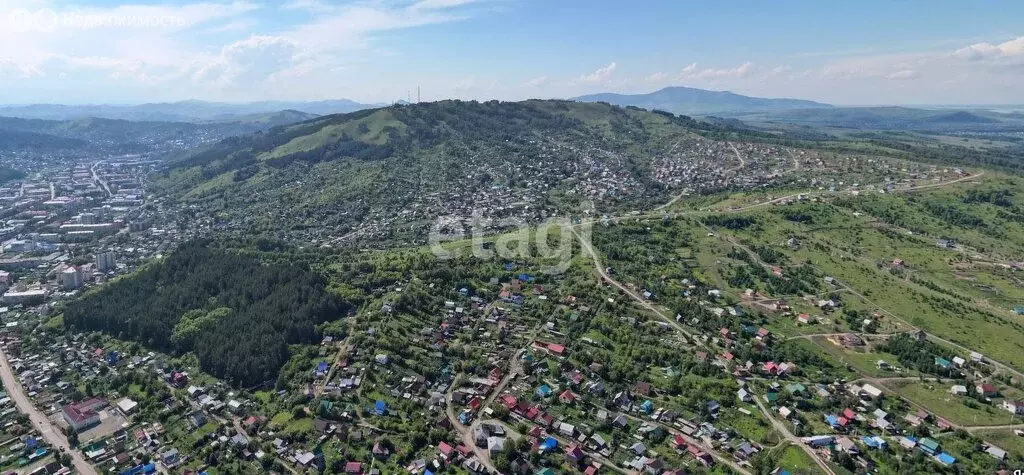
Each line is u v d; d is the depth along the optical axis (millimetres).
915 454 161375
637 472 159000
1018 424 178250
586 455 165750
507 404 191000
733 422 179375
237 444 180000
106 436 187500
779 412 183000
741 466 160250
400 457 167250
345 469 165375
